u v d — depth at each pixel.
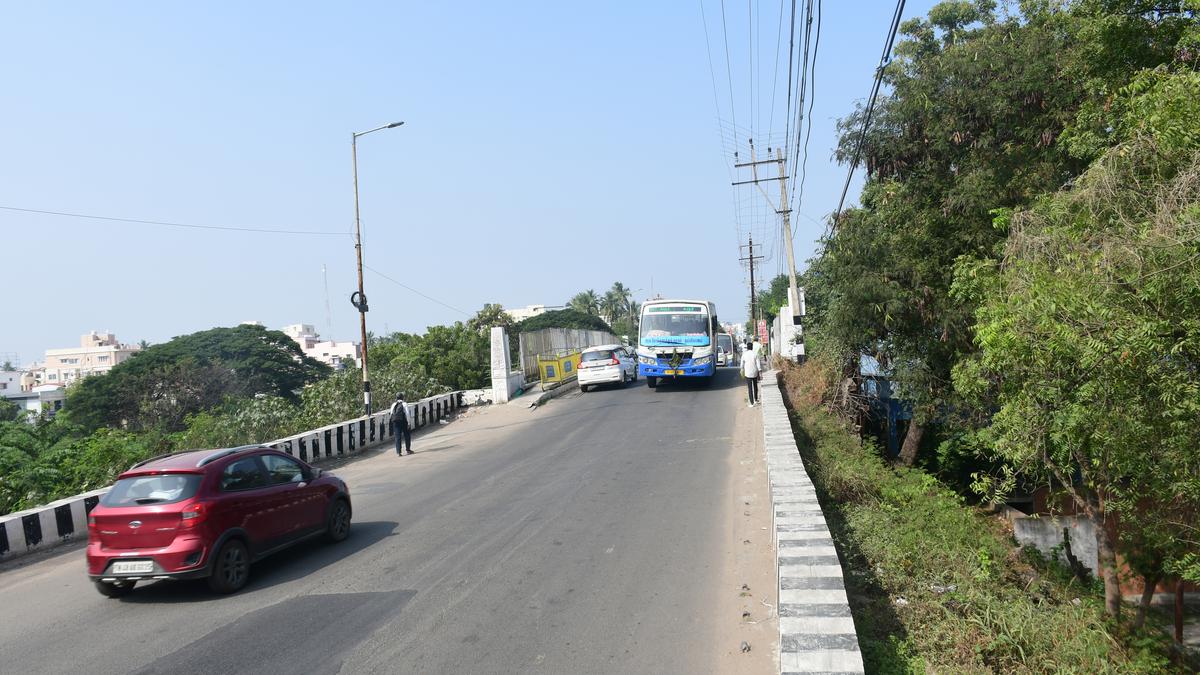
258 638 6.80
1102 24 10.49
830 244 18.06
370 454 20.86
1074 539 15.12
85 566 10.38
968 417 17.23
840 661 4.58
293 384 54.28
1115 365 6.49
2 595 9.16
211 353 51.94
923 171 15.99
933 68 15.21
